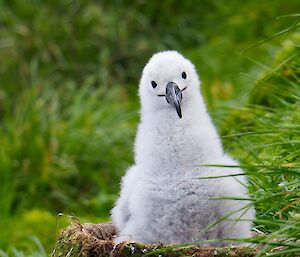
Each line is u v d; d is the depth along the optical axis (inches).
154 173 334.0
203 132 340.5
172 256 307.7
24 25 759.7
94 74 734.5
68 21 768.3
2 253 438.3
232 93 629.9
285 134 366.0
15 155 615.5
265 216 342.3
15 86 727.7
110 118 654.5
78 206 586.6
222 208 326.0
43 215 548.7
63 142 626.2
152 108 350.3
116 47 761.0
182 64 354.0
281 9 724.0
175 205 328.2
